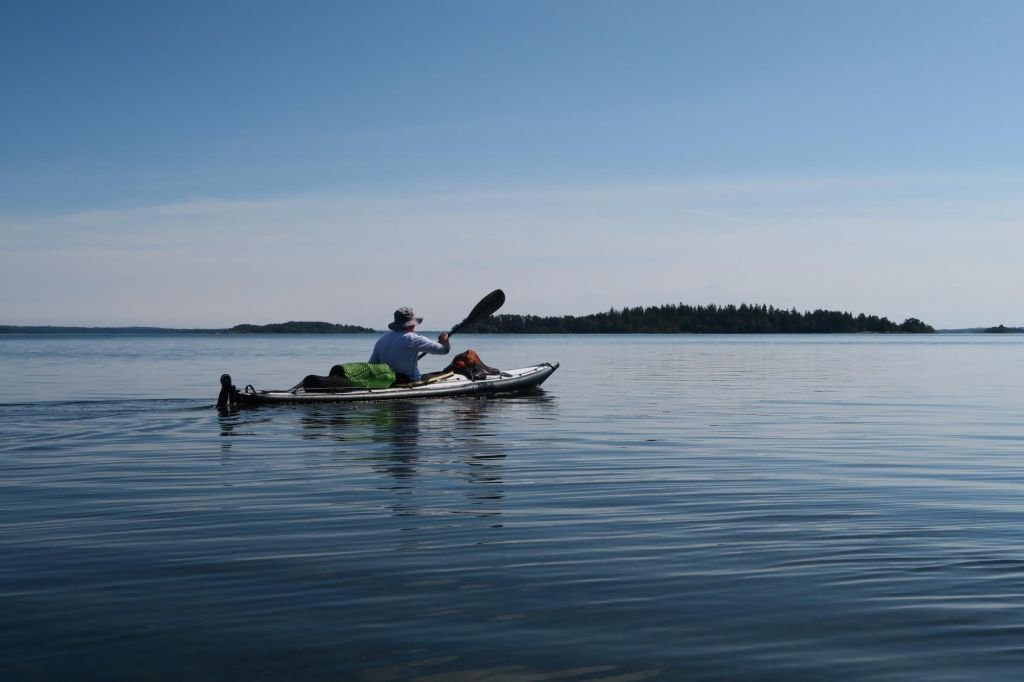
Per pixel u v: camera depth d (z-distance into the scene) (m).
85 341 95.62
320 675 3.03
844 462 7.77
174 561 4.45
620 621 3.55
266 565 4.37
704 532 5.06
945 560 4.43
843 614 3.62
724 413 12.38
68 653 3.23
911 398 15.30
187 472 7.20
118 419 11.11
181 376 21.95
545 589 3.97
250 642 3.33
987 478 6.93
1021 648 3.24
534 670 3.07
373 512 5.61
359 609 3.70
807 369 26.75
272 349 54.25
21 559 4.49
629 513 5.58
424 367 26.97
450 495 6.19
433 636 3.39
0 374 22.86
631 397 15.18
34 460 7.89
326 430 10.09
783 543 4.79
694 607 3.72
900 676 3.00
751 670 3.06
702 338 109.56
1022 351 48.69
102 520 5.40
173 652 3.24
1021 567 4.30
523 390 15.91
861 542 4.81
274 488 6.47
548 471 7.25
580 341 86.56
